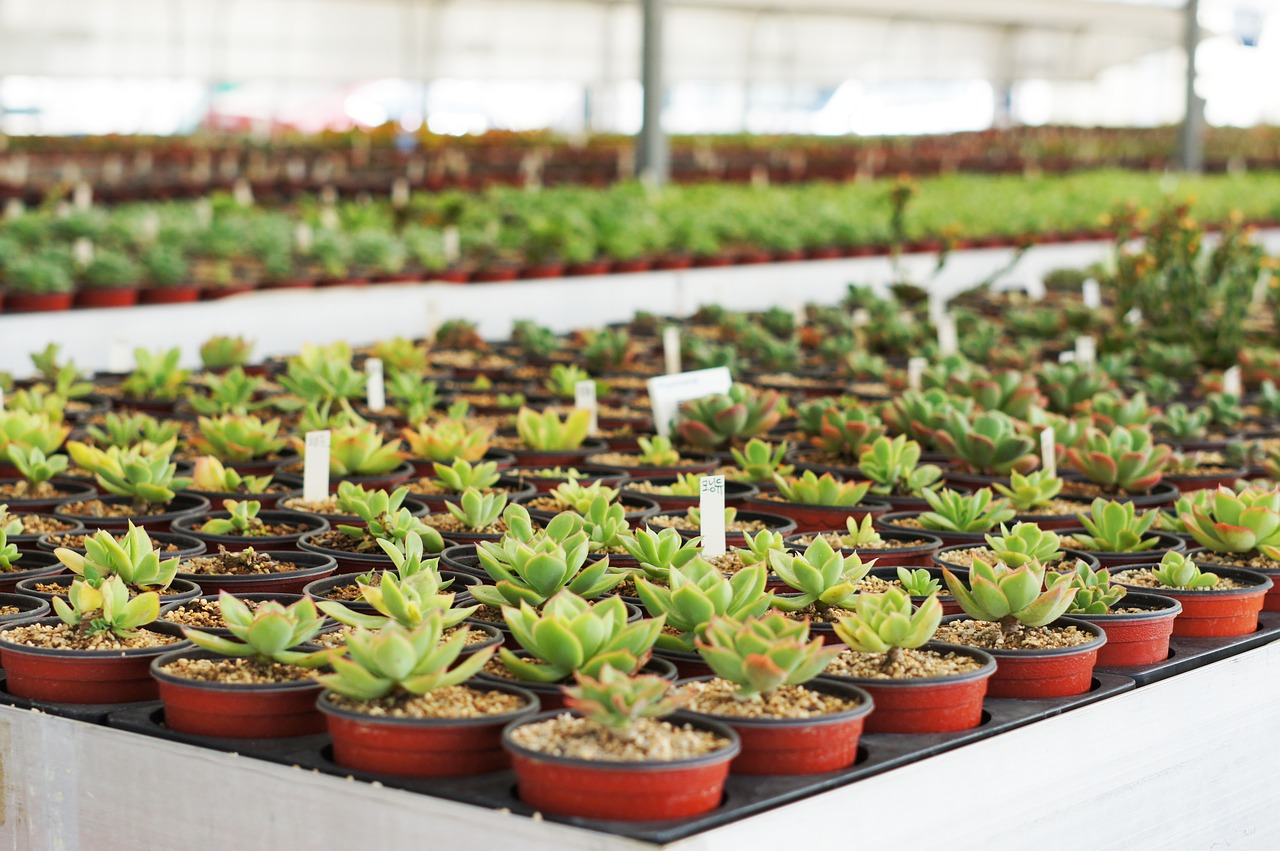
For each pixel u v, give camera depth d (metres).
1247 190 6.56
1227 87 14.35
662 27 6.03
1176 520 1.72
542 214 4.47
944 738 1.29
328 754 1.26
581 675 1.26
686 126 12.02
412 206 4.68
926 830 1.27
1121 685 1.39
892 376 2.57
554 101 11.73
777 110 12.05
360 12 9.79
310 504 1.74
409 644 1.23
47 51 8.84
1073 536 1.69
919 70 12.60
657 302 3.90
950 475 1.93
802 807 1.21
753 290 4.13
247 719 1.28
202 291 3.36
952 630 1.42
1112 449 1.88
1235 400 2.28
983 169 9.17
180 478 1.79
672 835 1.16
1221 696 1.45
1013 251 4.85
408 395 2.19
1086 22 10.43
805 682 1.30
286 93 10.01
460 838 1.19
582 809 1.18
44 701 1.33
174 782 1.28
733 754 1.20
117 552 1.41
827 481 1.76
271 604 1.33
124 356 2.61
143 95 9.71
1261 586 1.52
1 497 1.77
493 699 1.27
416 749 1.22
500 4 10.24
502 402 2.36
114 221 3.96
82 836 1.31
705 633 1.33
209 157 7.21
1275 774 1.50
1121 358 2.77
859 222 4.74
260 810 1.25
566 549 1.46
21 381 2.47
